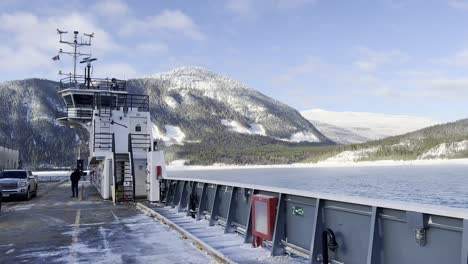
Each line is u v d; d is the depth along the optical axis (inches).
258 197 301.4
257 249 303.6
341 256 220.7
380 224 191.6
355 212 209.0
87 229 437.1
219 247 315.6
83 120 999.6
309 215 253.4
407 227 176.2
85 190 1113.4
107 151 806.5
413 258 172.9
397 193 2437.3
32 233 417.1
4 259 309.6
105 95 971.9
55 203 724.7
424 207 163.6
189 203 490.6
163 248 336.2
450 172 4662.9
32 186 852.6
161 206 610.2
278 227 281.0
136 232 413.1
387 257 186.9
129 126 850.8
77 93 968.9
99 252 327.3
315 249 236.1
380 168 6274.6
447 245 157.2
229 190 387.9
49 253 326.6
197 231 388.5
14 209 636.1
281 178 4165.8
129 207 641.0
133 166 735.1
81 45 1157.7
